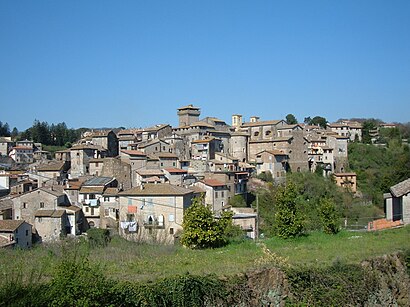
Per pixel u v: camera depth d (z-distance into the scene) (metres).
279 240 33.34
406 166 88.31
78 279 16.11
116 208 64.50
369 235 34.00
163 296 18.31
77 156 87.00
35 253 27.41
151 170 79.62
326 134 110.25
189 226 31.12
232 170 81.25
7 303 14.98
